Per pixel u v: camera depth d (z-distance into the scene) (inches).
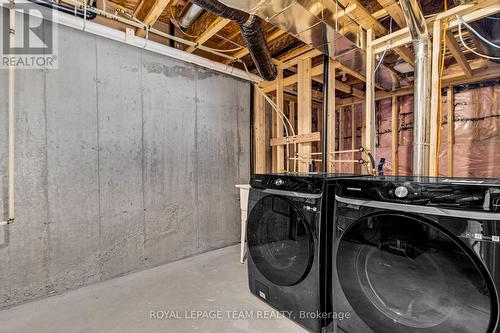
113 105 94.2
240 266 104.3
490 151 130.2
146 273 97.7
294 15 72.7
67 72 84.7
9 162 73.0
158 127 106.0
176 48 115.2
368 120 89.0
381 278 47.7
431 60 74.9
